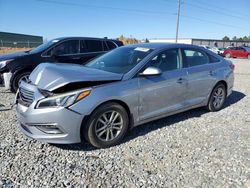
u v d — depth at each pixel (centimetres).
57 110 361
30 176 326
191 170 347
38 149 396
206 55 576
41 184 311
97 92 382
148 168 350
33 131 379
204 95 557
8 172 333
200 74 536
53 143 391
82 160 367
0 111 571
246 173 342
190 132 472
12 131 459
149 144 421
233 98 739
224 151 402
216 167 356
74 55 844
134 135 454
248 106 656
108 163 361
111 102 398
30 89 393
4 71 736
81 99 371
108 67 462
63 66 445
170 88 474
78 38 865
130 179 325
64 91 370
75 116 369
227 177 333
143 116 443
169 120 531
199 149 407
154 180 324
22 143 413
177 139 441
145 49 484
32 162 358
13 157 370
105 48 912
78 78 380
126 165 357
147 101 441
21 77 744
